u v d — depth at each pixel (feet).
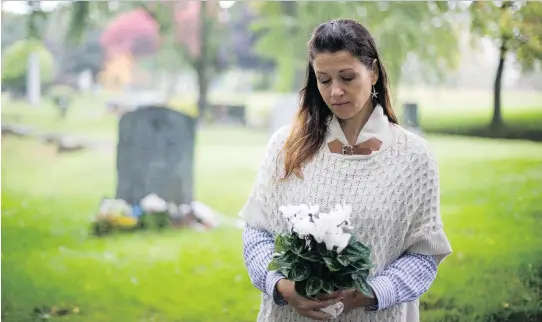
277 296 6.34
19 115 26.91
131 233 20.68
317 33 6.25
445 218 19.17
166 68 30.71
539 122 21.62
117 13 29.60
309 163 6.73
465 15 22.58
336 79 6.13
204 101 30.22
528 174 20.90
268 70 30.35
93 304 16.66
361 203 6.49
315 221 5.80
